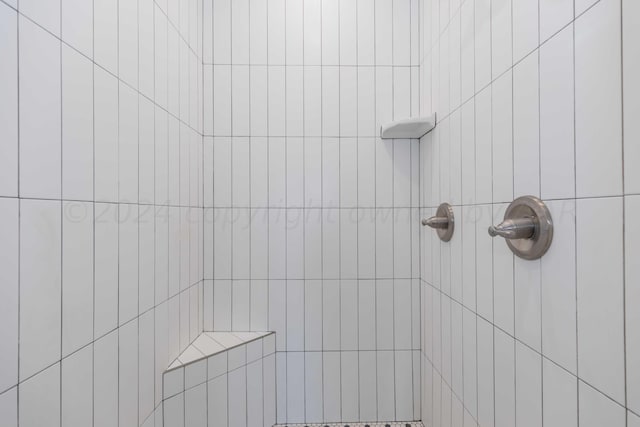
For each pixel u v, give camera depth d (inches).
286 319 50.8
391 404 50.9
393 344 51.0
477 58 32.8
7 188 19.2
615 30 17.5
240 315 50.7
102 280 27.5
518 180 26.1
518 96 26.0
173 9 40.8
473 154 33.7
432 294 46.3
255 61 50.4
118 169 29.6
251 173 50.6
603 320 18.3
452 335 39.4
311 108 50.6
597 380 18.8
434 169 45.0
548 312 22.8
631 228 16.8
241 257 50.7
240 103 50.4
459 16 36.8
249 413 46.9
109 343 28.4
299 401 50.7
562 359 21.4
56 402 22.6
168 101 39.4
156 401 36.4
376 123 50.7
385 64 50.8
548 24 22.5
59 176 22.9
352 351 50.9
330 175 50.8
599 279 18.6
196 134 48.0
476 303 33.3
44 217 21.7
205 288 50.6
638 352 16.4
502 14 28.2
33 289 20.9
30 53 20.6
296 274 50.8
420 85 50.3
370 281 50.9
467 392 35.5
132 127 31.9
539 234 22.9
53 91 22.4
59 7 22.9
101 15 27.3
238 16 50.4
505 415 28.2
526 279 25.2
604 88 18.2
